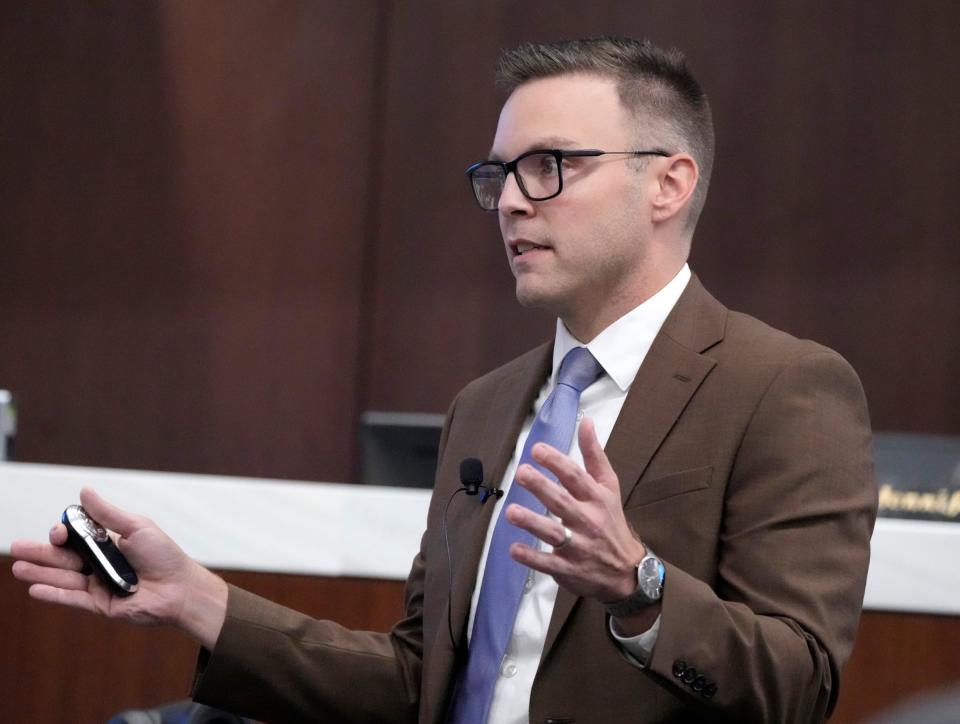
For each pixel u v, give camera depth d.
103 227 18.62
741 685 4.91
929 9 17.77
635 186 6.20
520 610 5.82
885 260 17.73
